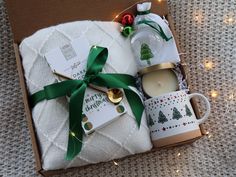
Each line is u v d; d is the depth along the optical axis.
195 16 0.49
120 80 0.39
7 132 0.45
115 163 0.42
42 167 0.37
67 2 0.43
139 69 0.42
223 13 0.49
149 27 0.43
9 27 0.47
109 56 0.39
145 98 0.41
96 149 0.37
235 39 0.48
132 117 0.38
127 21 0.43
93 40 0.39
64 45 0.38
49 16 0.42
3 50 0.47
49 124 0.37
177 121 0.39
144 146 0.39
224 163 0.46
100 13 0.43
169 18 0.45
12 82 0.46
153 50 0.42
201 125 0.43
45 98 0.37
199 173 0.45
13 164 0.44
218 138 0.46
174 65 0.42
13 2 0.41
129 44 0.42
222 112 0.47
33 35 0.40
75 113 0.36
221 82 0.48
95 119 0.37
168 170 0.45
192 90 0.48
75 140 0.36
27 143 0.45
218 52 0.48
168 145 0.39
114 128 0.37
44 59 0.38
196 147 0.46
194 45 0.48
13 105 0.46
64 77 0.37
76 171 0.44
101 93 0.37
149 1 0.44
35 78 0.38
